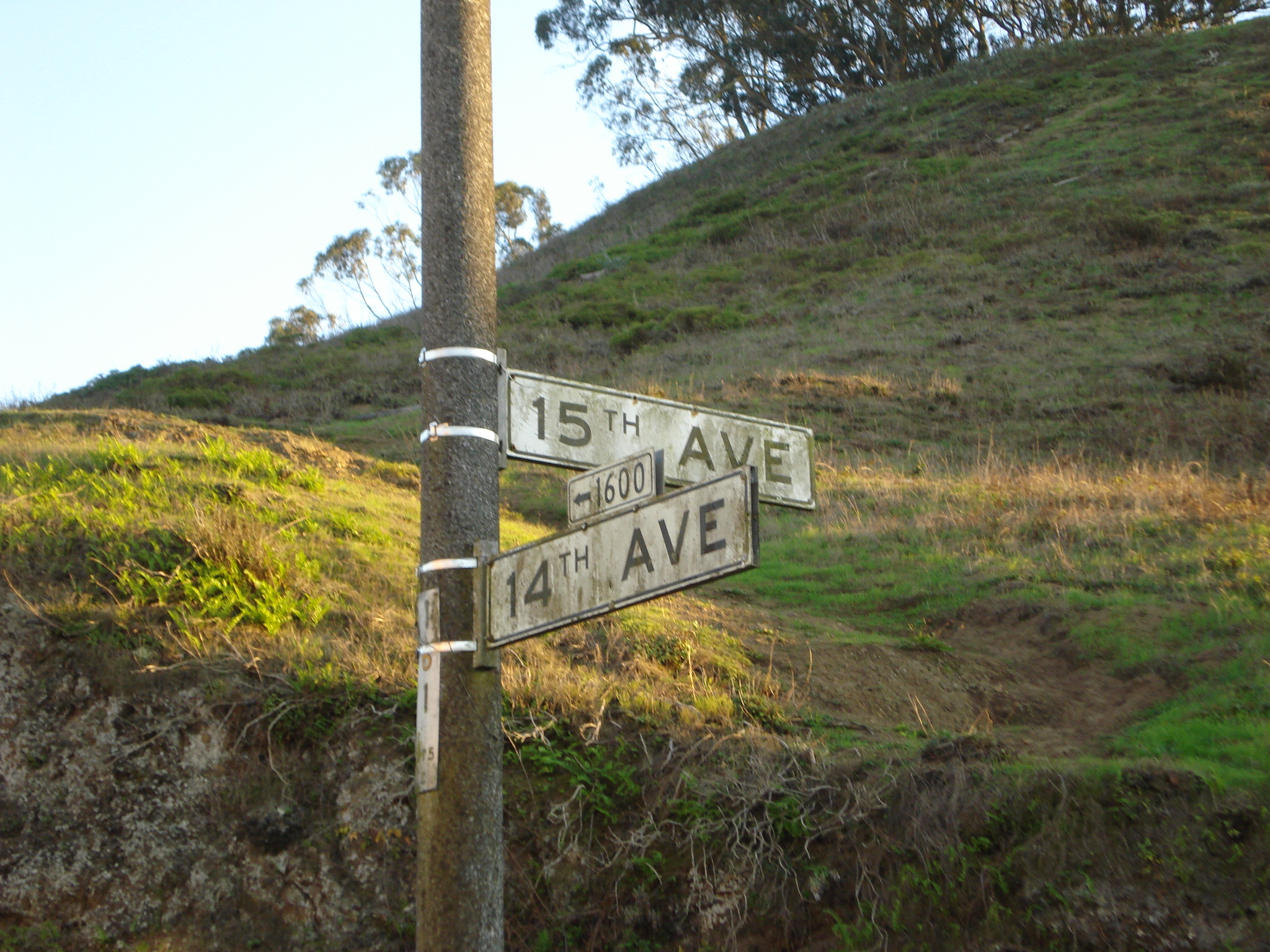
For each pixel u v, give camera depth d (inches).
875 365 977.5
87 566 344.5
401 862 270.4
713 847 266.7
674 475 181.6
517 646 333.1
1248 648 349.1
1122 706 347.6
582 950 260.1
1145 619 395.5
